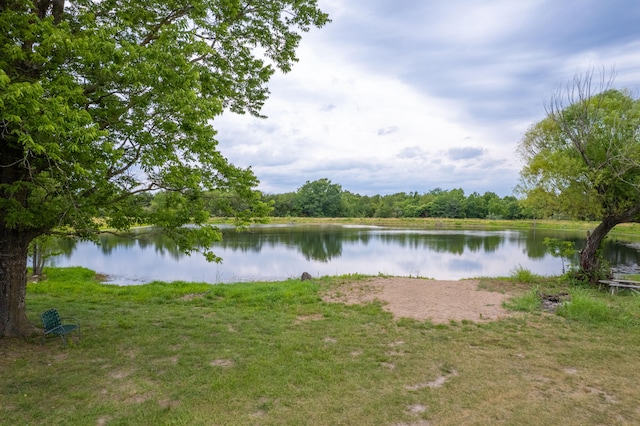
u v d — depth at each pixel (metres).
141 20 7.75
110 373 5.83
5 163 6.48
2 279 7.09
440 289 12.28
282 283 14.01
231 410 4.78
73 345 6.89
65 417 4.56
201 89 7.04
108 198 6.95
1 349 6.54
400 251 30.73
